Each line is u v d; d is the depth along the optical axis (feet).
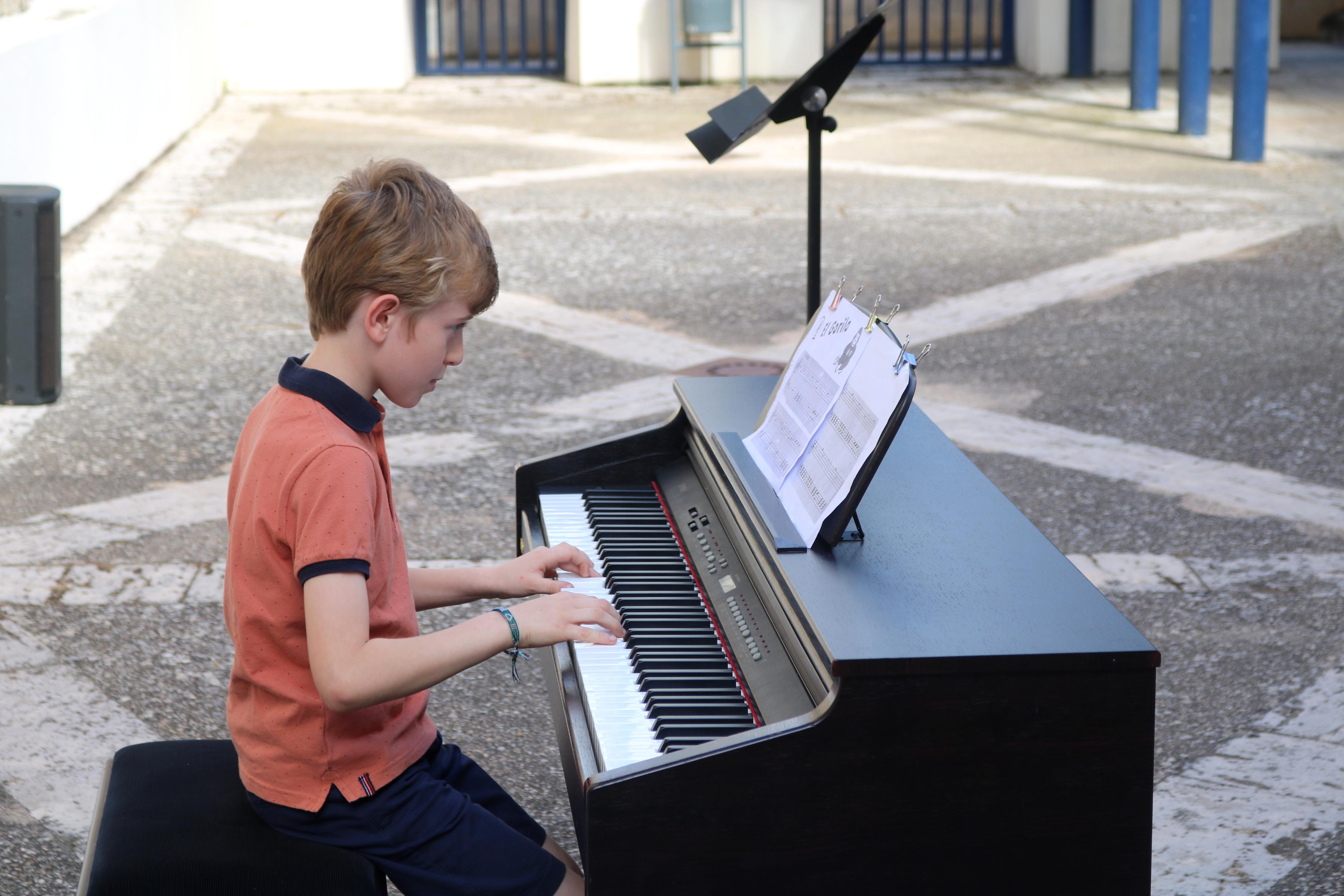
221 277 27.66
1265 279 27.12
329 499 5.76
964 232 31.89
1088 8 60.75
